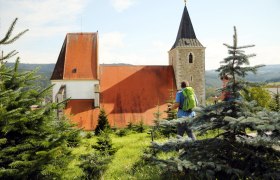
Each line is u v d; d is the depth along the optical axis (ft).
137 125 105.81
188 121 19.17
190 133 31.99
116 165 32.40
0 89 21.80
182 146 19.69
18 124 21.48
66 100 24.09
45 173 21.15
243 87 18.63
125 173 28.30
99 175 27.84
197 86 164.14
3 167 20.08
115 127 126.21
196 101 34.01
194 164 17.87
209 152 18.93
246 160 18.60
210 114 18.89
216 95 19.94
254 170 18.24
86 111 151.74
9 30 20.24
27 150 21.74
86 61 161.58
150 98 161.17
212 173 17.21
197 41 166.61
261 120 16.71
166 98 161.79
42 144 21.36
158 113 83.30
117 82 165.58
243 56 18.17
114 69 170.40
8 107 21.71
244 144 18.88
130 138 69.51
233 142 19.03
